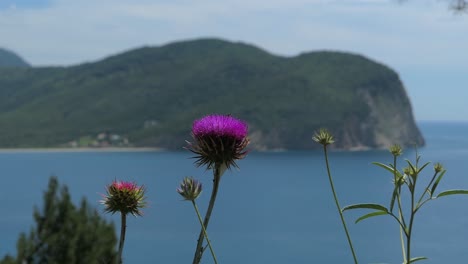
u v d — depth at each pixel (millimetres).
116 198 4133
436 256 77438
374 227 108438
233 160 3795
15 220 111312
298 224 110500
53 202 7059
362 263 72188
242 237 96438
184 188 3598
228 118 3916
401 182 3660
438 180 3574
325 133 3914
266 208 134250
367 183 178875
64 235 6891
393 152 3676
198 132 3830
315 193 160125
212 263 73188
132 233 100625
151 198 147625
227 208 135375
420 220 118250
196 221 115250
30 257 6812
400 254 80125
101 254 6816
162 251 82688
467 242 88938
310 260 75812
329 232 101188
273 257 78312
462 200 162875
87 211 7203
